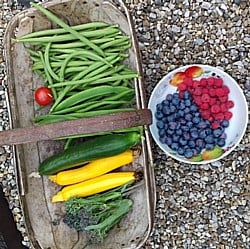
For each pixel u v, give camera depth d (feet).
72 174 2.54
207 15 2.87
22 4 2.91
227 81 2.74
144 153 2.48
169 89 2.78
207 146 2.74
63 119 2.55
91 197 2.57
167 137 2.75
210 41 2.88
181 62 2.89
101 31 2.58
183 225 2.87
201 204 2.86
